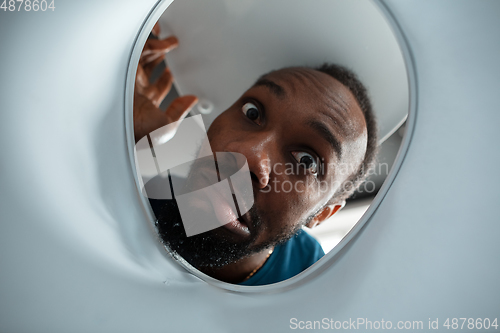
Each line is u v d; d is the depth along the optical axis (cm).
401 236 61
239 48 81
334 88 66
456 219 60
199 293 62
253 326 62
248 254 63
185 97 85
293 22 71
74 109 58
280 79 69
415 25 58
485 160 59
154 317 61
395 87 61
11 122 56
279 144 65
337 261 62
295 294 62
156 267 62
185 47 83
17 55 56
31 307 59
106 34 58
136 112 78
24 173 57
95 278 59
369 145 62
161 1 58
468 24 57
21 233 58
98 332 60
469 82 58
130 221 60
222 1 75
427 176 60
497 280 60
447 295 61
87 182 58
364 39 63
